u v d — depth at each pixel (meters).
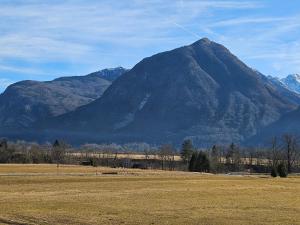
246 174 170.50
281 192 84.25
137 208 56.84
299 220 48.22
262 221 47.28
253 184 106.12
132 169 181.25
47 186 88.69
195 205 60.78
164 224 44.75
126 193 77.00
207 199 69.25
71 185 91.94
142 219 47.69
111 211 53.69
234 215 51.47
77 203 61.41
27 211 52.09
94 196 71.12
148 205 60.19
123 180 108.50
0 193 73.94
